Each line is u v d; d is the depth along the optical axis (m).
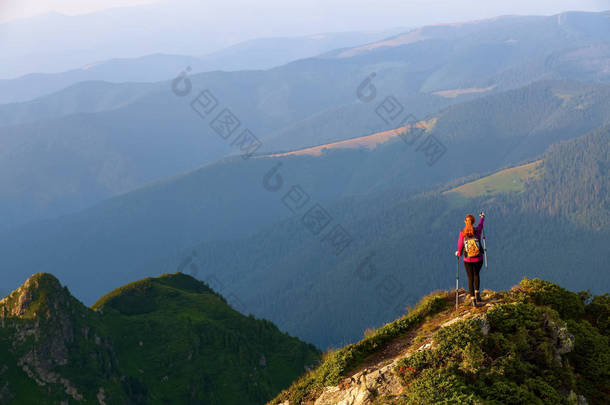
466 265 11.51
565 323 10.41
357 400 10.04
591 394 9.56
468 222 11.66
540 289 12.10
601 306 12.03
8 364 87.75
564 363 9.91
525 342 9.76
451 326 10.29
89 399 89.62
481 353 9.36
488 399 8.53
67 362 93.94
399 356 11.03
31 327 93.69
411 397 8.90
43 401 84.88
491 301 11.62
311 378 12.29
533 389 8.90
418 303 13.70
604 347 10.30
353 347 12.25
